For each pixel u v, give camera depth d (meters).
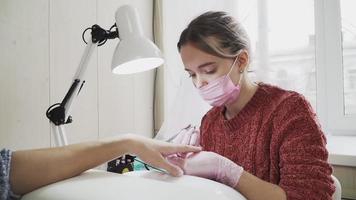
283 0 1.58
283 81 1.59
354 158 1.18
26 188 0.52
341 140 1.50
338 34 1.58
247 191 0.64
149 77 1.81
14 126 1.10
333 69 1.60
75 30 1.33
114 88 1.55
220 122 0.98
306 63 1.59
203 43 0.82
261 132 0.84
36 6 1.17
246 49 0.90
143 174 0.60
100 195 0.43
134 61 0.94
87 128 1.39
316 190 0.64
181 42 0.87
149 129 1.82
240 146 0.89
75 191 0.45
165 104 1.77
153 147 0.63
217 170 0.65
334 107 1.62
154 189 0.44
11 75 1.09
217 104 0.95
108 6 1.51
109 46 1.51
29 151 0.55
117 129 1.57
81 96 1.36
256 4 1.61
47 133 1.21
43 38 1.19
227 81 0.88
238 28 0.89
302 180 0.65
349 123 1.58
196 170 0.65
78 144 0.59
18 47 1.11
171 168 0.58
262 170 0.82
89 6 1.40
